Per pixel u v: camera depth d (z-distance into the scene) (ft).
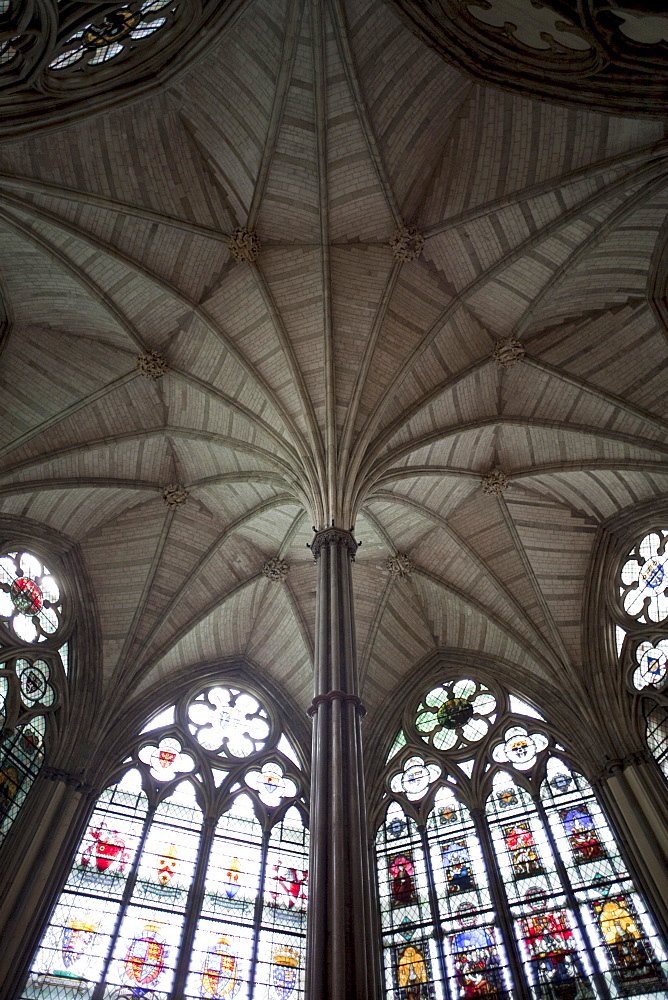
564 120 57.41
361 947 34.12
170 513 75.36
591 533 75.25
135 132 59.00
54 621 70.23
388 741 75.56
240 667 79.87
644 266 65.16
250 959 59.47
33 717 65.00
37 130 51.80
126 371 68.95
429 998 56.90
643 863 57.47
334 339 67.05
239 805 69.97
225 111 59.77
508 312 68.28
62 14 45.01
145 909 60.08
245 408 68.69
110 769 67.41
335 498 61.52
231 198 64.13
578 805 64.69
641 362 67.51
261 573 78.84
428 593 80.33
